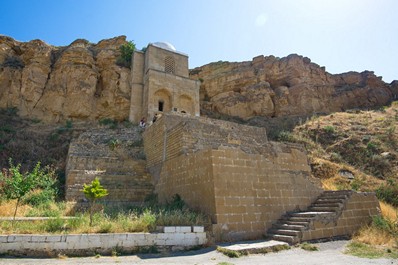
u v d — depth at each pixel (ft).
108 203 47.67
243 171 38.14
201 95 160.56
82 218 32.53
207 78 166.71
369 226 40.68
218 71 168.86
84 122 102.42
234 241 33.60
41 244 25.30
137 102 112.37
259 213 37.47
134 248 28.12
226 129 57.47
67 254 25.67
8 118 91.81
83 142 72.59
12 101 97.19
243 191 37.06
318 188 46.44
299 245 32.63
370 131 108.78
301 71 153.79
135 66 117.80
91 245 26.66
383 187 67.26
